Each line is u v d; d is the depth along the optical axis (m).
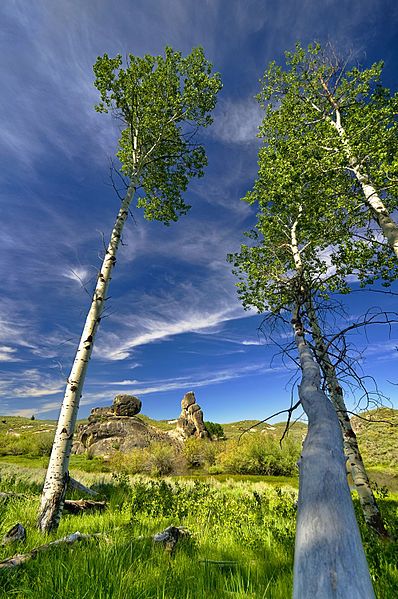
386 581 2.97
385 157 7.98
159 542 3.93
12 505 5.79
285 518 6.48
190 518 6.34
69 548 3.35
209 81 11.41
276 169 10.03
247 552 4.18
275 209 10.34
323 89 12.12
